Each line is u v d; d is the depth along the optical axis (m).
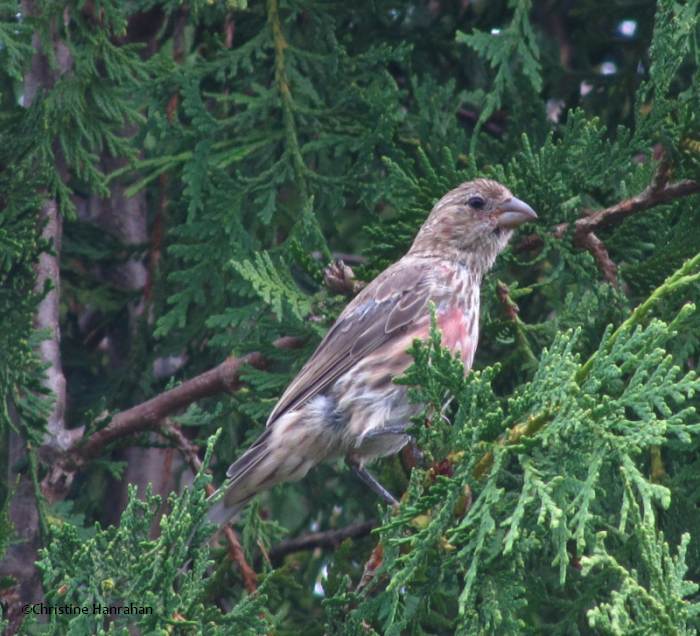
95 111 12.12
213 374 11.59
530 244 11.55
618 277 10.48
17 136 11.77
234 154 11.96
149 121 12.16
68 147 11.79
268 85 12.92
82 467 11.56
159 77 12.05
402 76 14.09
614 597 6.79
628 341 7.48
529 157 10.77
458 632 7.68
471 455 7.63
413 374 7.96
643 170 10.89
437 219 12.03
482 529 7.40
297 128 12.23
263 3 12.84
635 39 13.45
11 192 11.45
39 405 10.88
